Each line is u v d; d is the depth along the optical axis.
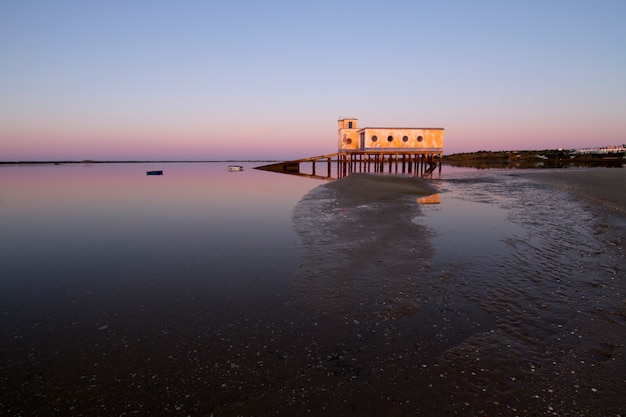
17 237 11.96
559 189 21.98
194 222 14.17
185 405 3.57
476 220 12.45
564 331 4.75
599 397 3.48
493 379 3.81
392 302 5.79
